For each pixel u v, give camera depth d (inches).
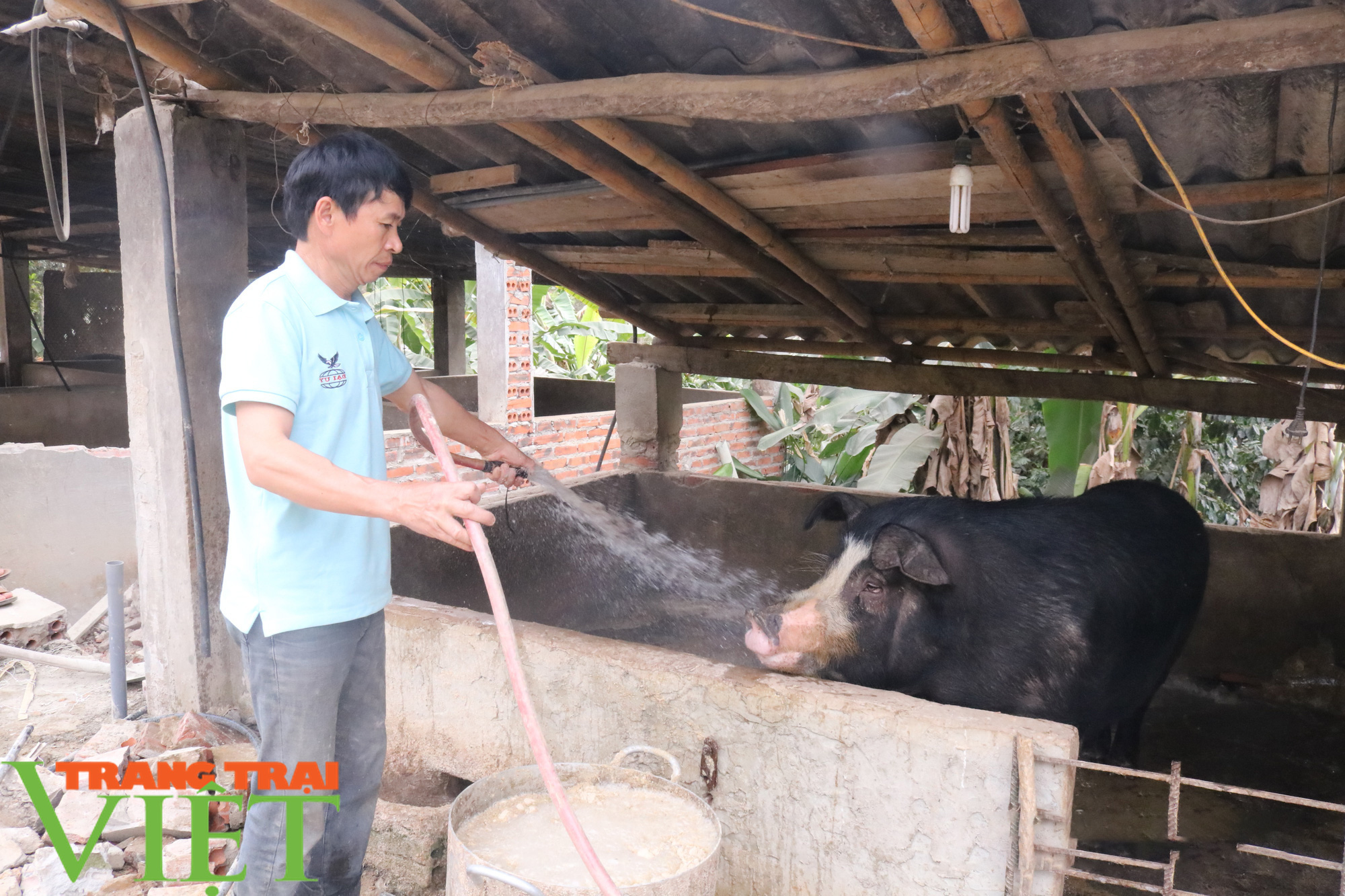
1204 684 177.3
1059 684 117.6
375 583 83.5
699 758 95.9
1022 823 79.1
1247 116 91.0
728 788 94.4
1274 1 74.4
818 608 121.0
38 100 116.3
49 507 195.9
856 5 84.9
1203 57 71.9
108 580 139.3
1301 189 100.5
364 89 119.2
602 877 57.1
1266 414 160.7
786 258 144.3
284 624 77.4
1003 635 117.7
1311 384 155.9
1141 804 137.1
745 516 207.2
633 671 98.8
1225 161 102.0
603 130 106.3
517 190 144.7
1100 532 131.9
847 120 107.7
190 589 129.9
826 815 89.7
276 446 70.3
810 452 406.9
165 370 127.5
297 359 75.4
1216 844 126.7
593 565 207.6
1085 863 121.3
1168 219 118.1
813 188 120.0
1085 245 124.4
